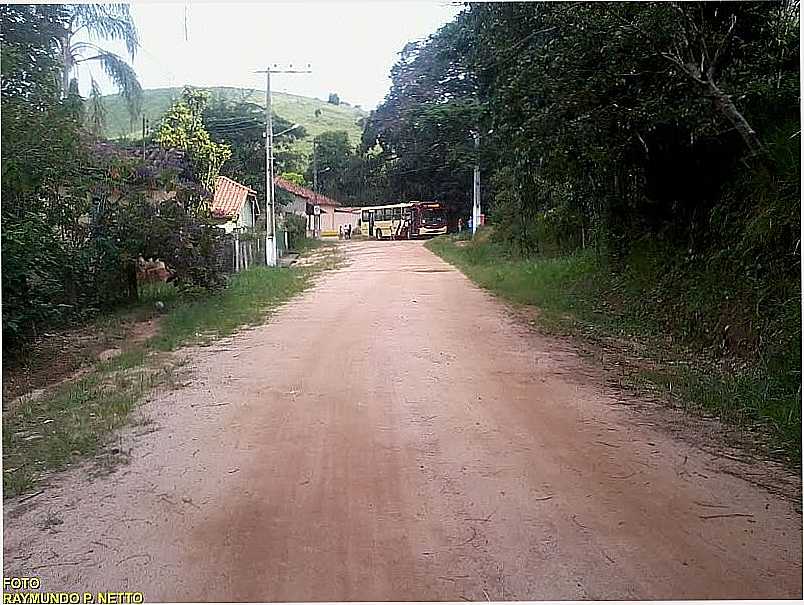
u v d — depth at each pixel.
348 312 15.34
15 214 11.82
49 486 5.76
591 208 18.02
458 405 7.93
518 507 5.23
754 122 11.55
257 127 51.84
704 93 11.00
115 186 16.36
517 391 8.55
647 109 11.54
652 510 5.22
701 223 13.74
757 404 7.81
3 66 11.81
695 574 4.34
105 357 11.45
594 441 6.75
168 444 6.73
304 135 64.31
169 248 16.42
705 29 10.98
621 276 15.95
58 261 13.56
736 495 5.52
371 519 5.03
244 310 15.64
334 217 70.38
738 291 10.91
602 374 9.48
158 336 12.77
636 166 14.75
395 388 8.66
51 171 12.83
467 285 20.52
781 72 10.97
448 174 51.00
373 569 4.37
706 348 10.89
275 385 8.93
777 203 10.33
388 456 6.29
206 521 5.04
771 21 11.15
